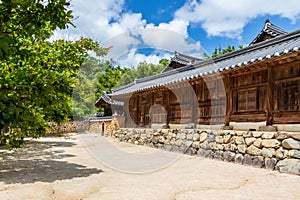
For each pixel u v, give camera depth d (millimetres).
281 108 6258
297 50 5129
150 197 3744
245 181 4758
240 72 7340
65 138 14961
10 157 7453
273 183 4594
